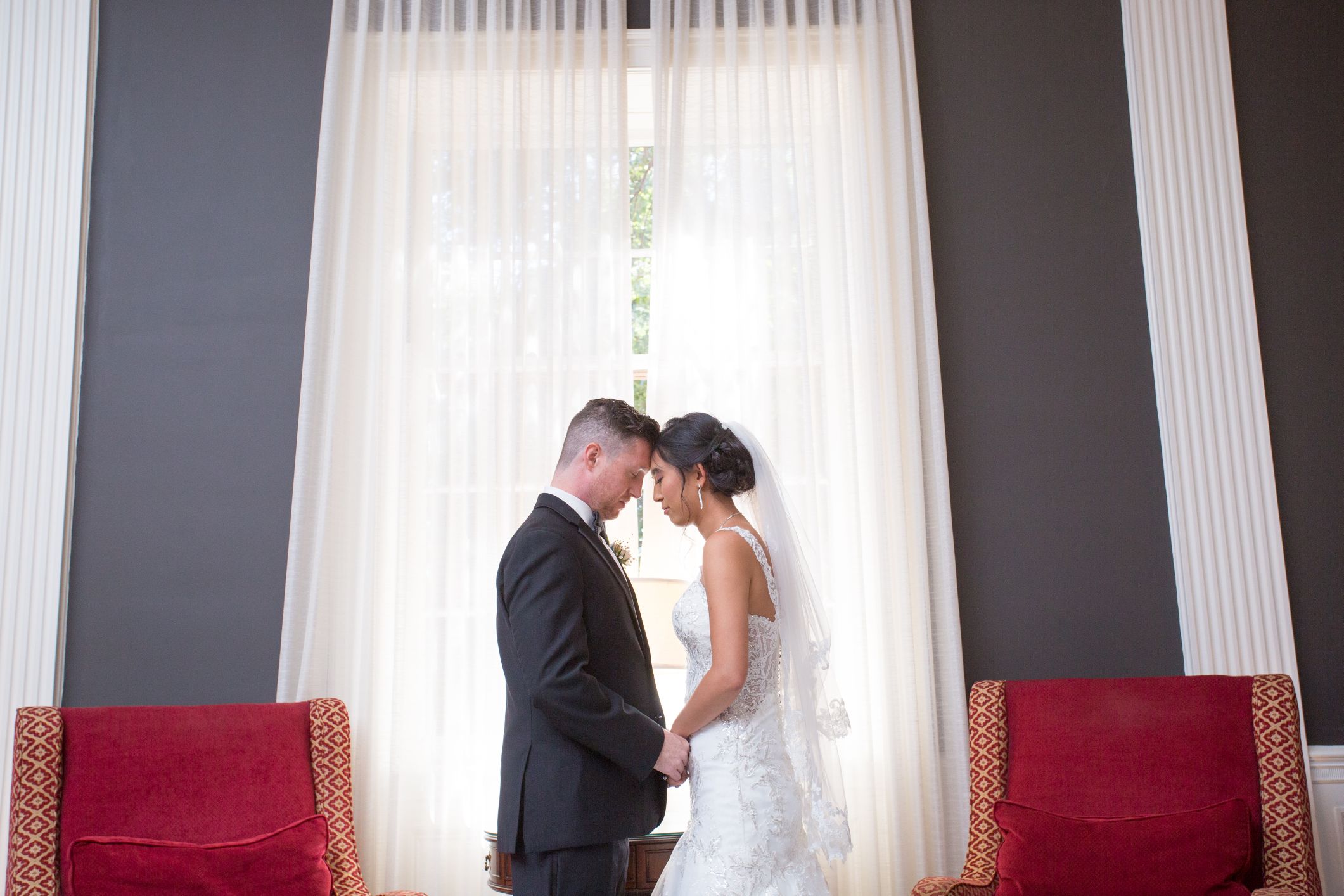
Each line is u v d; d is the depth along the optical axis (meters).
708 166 3.75
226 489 3.75
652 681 2.55
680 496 2.61
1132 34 3.94
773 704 2.47
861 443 3.67
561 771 2.28
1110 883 2.70
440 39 3.85
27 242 3.80
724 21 3.85
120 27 4.00
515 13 3.84
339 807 3.12
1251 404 3.71
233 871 2.78
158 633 3.67
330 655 3.55
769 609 2.52
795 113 3.84
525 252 3.73
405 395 3.65
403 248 3.73
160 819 2.91
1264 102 3.92
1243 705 3.00
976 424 3.77
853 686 3.50
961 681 3.49
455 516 3.61
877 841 3.40
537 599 2.29
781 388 3.64
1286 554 3.66
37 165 3.85
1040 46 3.98
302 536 3.57
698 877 2.36
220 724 3.09
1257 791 2.90
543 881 2.27
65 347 3.76
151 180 3.91
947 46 3.98
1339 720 3.56
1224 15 3.94
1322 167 3.87
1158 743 3.00
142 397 3.79
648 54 3.93
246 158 3.93
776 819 2.36
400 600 3.53
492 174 3.77
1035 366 3.80
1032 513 3.72
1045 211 3.89
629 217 3.88
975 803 3.10
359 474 3.68
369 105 3.88
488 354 3.69
